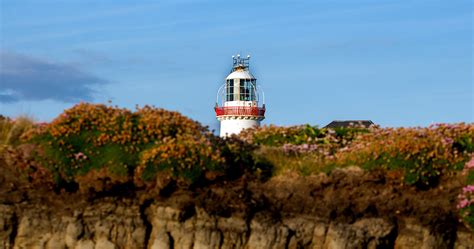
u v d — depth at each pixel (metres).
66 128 77.88
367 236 79.62
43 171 76.44
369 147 82.88
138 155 77.38
